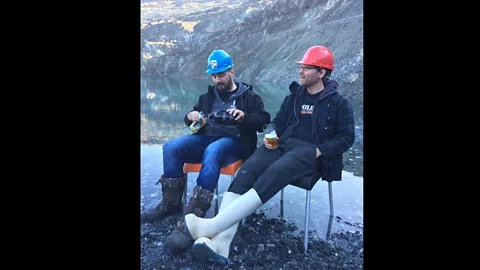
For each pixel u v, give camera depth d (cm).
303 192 260
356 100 820
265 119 207
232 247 179
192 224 157
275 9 4281
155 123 534
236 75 3055
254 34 4150
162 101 928
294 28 3506
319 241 187
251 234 193
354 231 198
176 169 202
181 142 202
